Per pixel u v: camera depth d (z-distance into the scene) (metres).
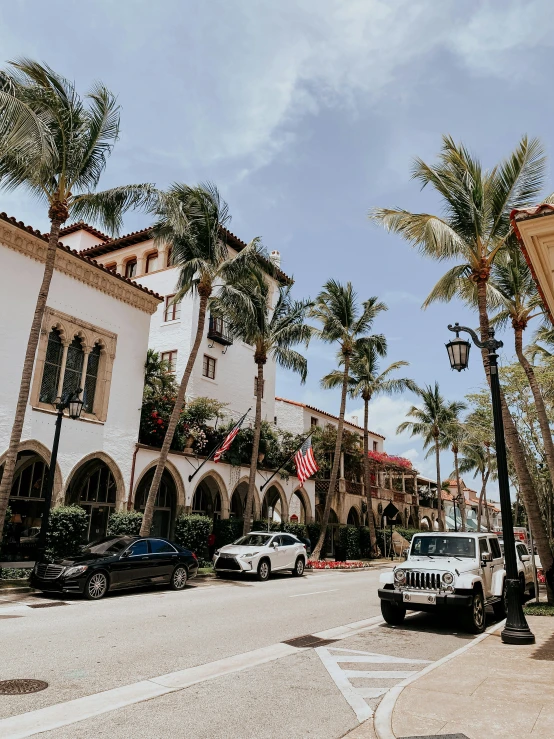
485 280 15.14
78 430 18.33
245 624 10.20
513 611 8.92
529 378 17.22
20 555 17.00
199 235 19.34
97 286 19.72
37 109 14.09
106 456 19.19
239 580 18.52
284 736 4.79
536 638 9.13
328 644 8.80
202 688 6.14
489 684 6.11
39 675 6.38
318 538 29.92
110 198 15.70
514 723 4.84
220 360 30.45
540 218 5.96
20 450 16.67
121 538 14.93
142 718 5.12
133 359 20.95
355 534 32.00
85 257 18.88
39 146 12.28
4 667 6.63
